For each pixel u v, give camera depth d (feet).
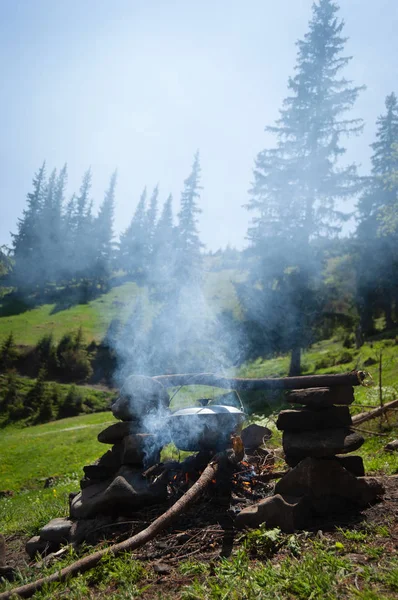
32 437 94.53
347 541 12.99
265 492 18.12
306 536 13.58
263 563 12.38
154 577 12.62
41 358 177.58
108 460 19.84
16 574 14.73
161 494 17.49
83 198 321.73
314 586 10.41
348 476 15.84
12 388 145.38
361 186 96.27
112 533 16.22
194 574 12.39
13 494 53.78
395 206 97.60
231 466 18.19
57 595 12.10
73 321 224.94
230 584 11.05
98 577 12.87
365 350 94.32
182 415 18.52
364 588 10.15
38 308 250.16
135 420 19.62
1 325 216.74
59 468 61.57
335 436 15.85
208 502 17.02
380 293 134.82
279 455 23.77
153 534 14.15
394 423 32.35
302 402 16.79
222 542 14.16
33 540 17.84
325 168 93.50
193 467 18.58
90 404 144.87
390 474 21.07
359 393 50.67
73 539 16.89
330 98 96.84
